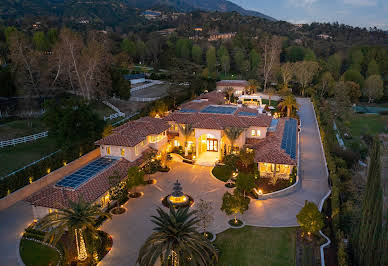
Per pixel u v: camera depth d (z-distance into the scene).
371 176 26.58
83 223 26.45
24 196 40.31
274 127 61.19
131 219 36.34
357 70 103.88
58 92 79.44
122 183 40.91
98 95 78.31
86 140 52.12
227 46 167.00
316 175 48.50
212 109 62.88
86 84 72.12
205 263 24.19
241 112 60.84
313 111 91.00
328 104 92.00
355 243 28.80
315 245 31.20
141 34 190.88
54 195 35.12
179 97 90.19
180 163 53.56
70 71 78.19
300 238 32.47
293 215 37.00
